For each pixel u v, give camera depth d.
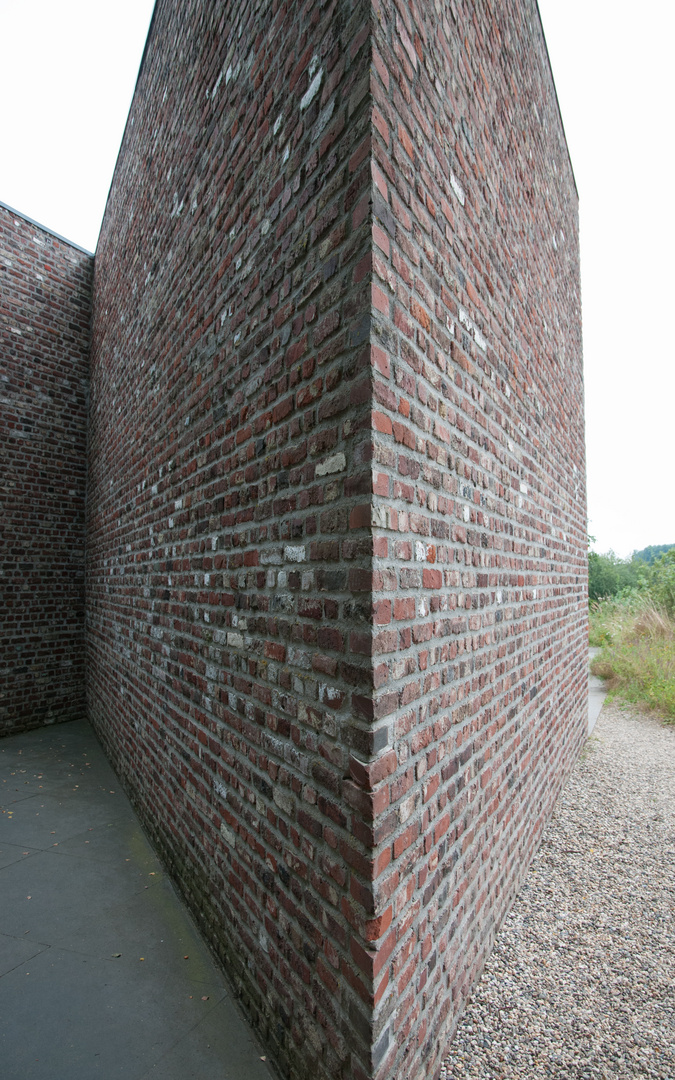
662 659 6.91
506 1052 1.54
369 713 1.14
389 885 1.18
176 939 2.12
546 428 3.24
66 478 5.96
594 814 3.25
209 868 2.08
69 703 5.79
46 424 5.83
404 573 1.29
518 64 2.68
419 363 1.43
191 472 2.46
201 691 2.23
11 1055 1.57
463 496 1.74
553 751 3.30
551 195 3.54
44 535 5.73
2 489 5.46
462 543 1.73
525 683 2.55
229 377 2.02
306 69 1.54
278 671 1.56
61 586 5.83
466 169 1.87
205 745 2.16
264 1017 1.59
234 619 1.90
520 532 2.51
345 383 1.26
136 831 3.11
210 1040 1.62
